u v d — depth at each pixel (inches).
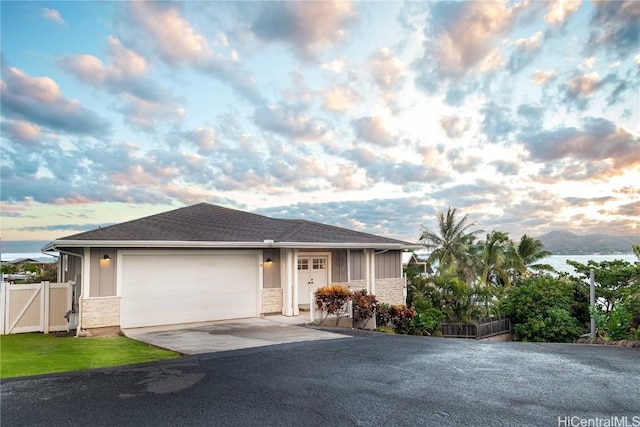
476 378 265.9
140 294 510.0
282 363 309.3
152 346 387.9
